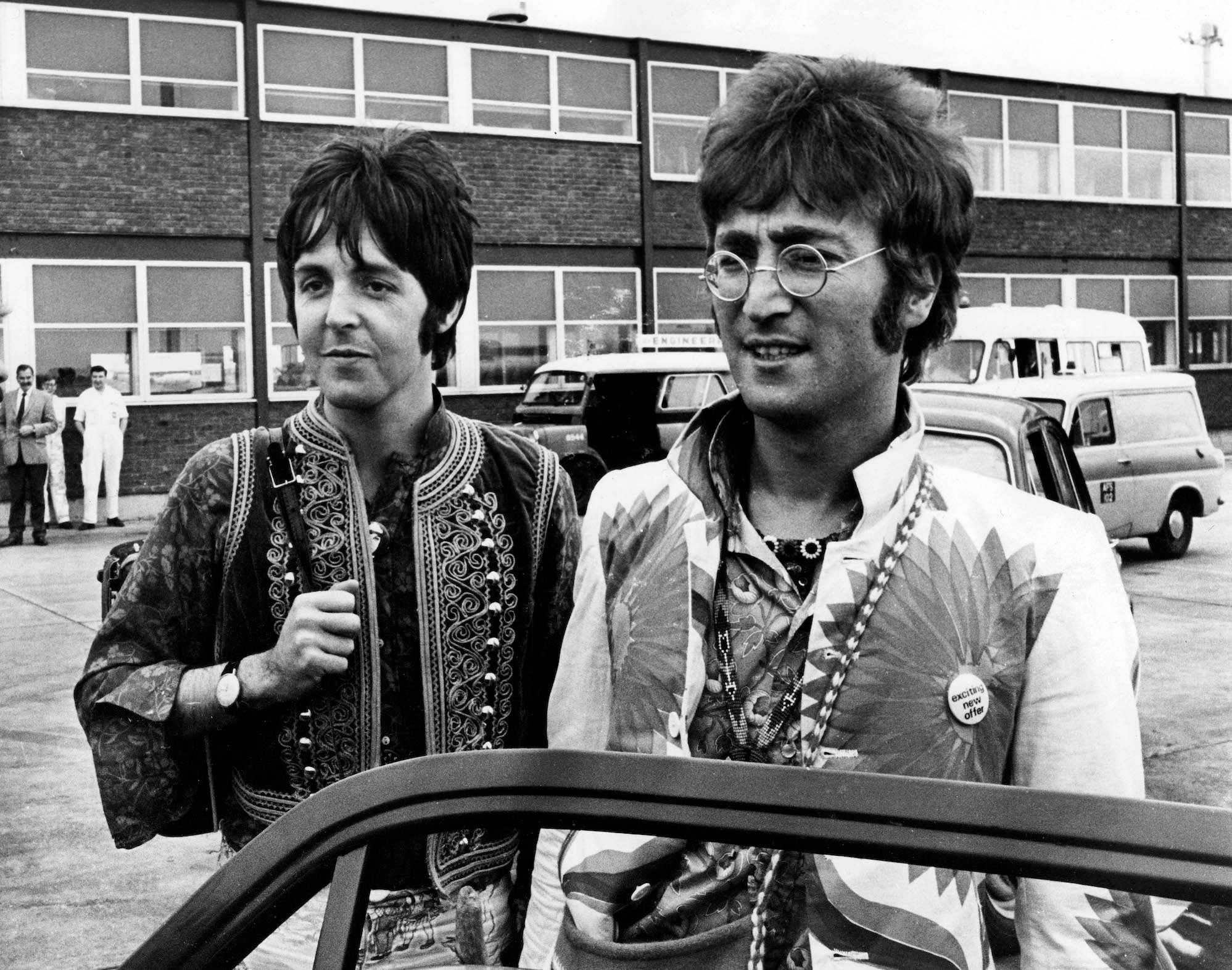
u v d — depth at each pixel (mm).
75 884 4797
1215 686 7836
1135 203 27703
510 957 1824
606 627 1538
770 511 1478
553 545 2021
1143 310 28156
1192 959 1070
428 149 1946
